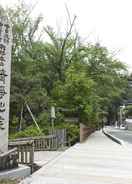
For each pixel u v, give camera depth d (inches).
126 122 3034.0
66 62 1475.1
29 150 535.8
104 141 1211.9
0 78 478.3
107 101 1887.3
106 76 1620.3
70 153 746.8
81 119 1264.8
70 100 1259.8
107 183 405.1
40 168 515.8
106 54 1622.8
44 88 1334.9
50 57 1443.2
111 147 919.0
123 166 555.5
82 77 1268.5
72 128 1120.2
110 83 1679.4
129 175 466.0
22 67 1190.3
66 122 1215.6
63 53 1459.2
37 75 1273.4
